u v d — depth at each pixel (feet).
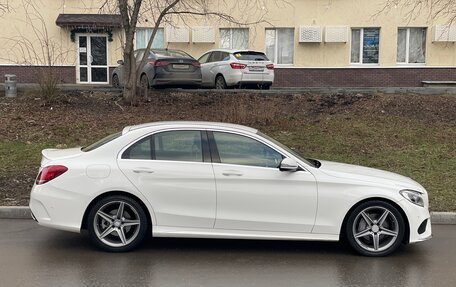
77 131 40.98
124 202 19.86
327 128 42.96
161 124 20.88
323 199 19.88
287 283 17.28
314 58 83.76
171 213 19.74
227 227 19.85
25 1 80.18
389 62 83.51
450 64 83.56
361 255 20.31
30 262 19.04
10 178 31.12
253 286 16.96
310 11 82.48
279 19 82.58
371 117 45.42
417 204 20.25
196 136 20.48
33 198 20.06
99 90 50.93
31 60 72.38
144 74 53.67
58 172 19.88
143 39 82.48
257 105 46.78
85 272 18.03
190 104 48.42
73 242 21.59
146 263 19.06
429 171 34.24
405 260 19.93
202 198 19.76
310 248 21.27
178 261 19.35
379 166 35.29
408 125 43.68
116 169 19.80
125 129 21.16
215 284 17.07
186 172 19.80
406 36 83.97
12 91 48.62
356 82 84.07
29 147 37.35
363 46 83.97
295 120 44.88
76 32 81.92
